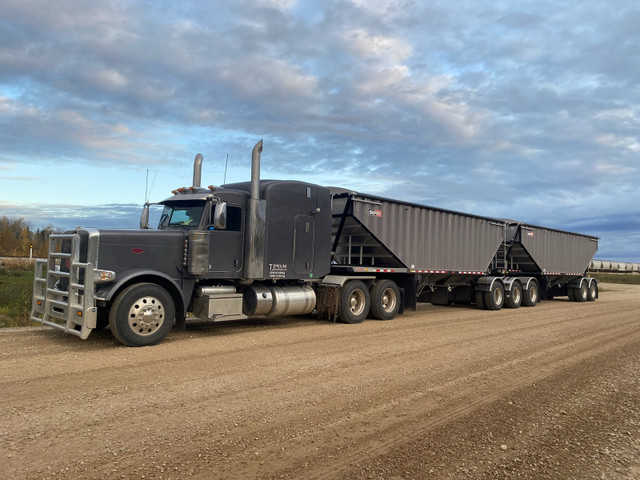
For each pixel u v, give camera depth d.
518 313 15.62
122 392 5.40
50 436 4.10
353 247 13.53
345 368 6.86
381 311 12.59
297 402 5.24
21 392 5.30
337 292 11.48
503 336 10.26
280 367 6.80
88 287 7.71
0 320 10.65
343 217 12.17
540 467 3.85
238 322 11.40
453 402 5.44
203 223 9.13
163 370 6.46
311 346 8.48
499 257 19.20
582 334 10.81
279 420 4.67
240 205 9.73
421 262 14.07
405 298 13.87
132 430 4.29
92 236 7.94
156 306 8.17
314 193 11.18
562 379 6.65
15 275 22.12
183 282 9.02
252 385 5.85
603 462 3.99
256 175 9.73
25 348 7.69
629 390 6.20
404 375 6.55
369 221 12.36
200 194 9.34
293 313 10.89
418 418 4.87
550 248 20.91
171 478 3.41
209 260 9.19
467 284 17.41
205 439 4.14
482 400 5.55
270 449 3.99
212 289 9.45
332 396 5.50
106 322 8.85
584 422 4.95
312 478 3.50
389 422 4.73
